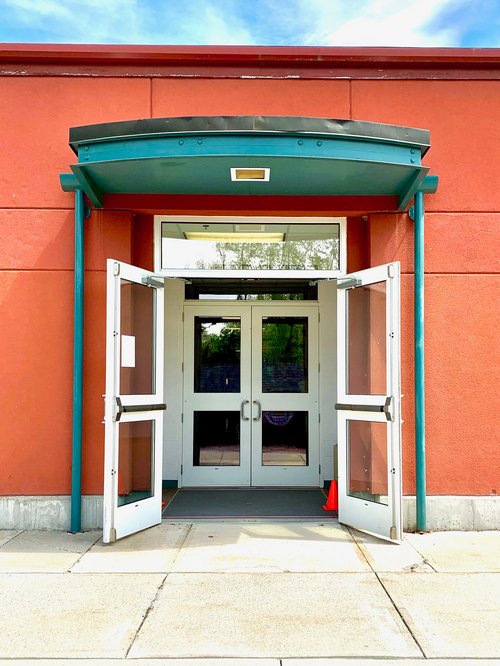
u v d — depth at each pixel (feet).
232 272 21.11
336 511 21.94
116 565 16.42
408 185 19.04
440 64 20.76
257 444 26.61
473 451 19.99
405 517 19.70
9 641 12.29
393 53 20.59
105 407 18.13
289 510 22.15
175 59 20.56
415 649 11.97
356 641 12.28
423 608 13.75
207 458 26.53
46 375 20.10
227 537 18.85
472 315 20.31
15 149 20.57
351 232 21.09
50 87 20.70
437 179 19.95
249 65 20.80
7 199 20.44
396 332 18.37
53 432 19.98
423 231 20.36
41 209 20.45
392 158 17.44
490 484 19.94
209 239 21.50
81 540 18.65
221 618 13.28
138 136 16.90
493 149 20.71
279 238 21.54
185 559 16.87
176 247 21.36
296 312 27.02
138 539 18.66
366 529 19.17
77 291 19.77
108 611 13.62
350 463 20.18
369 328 20.20
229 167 17.80
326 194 20.24
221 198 20.31
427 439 19.98
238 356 26.99
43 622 13.10
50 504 19.75
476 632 12.63
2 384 20.04
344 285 20.52
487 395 20.13
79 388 19.61
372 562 16.62
